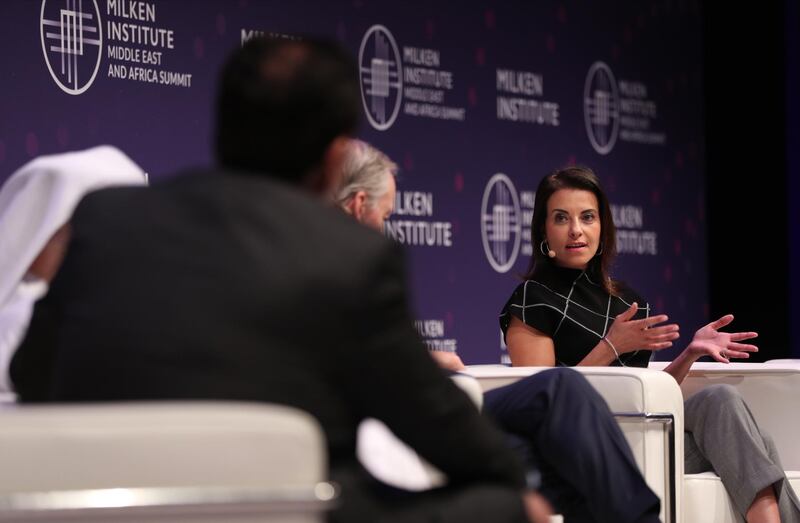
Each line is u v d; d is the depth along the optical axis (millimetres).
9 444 3320
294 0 13758
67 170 6168
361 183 7211
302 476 3504
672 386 7910
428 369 3893
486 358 15586
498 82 15859
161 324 3699
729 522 8719
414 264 14750
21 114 11375
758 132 18203
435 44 15180
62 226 6113
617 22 17391
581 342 9594
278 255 3736
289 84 4078
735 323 18359
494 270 15711
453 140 15312
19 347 4438
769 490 8656
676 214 18031
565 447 6801
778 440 9477
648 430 7824
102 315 3771
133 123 12242
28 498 3289
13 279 6039
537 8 16375
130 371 3680
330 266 3738
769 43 18125
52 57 11602
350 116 4188
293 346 3699
